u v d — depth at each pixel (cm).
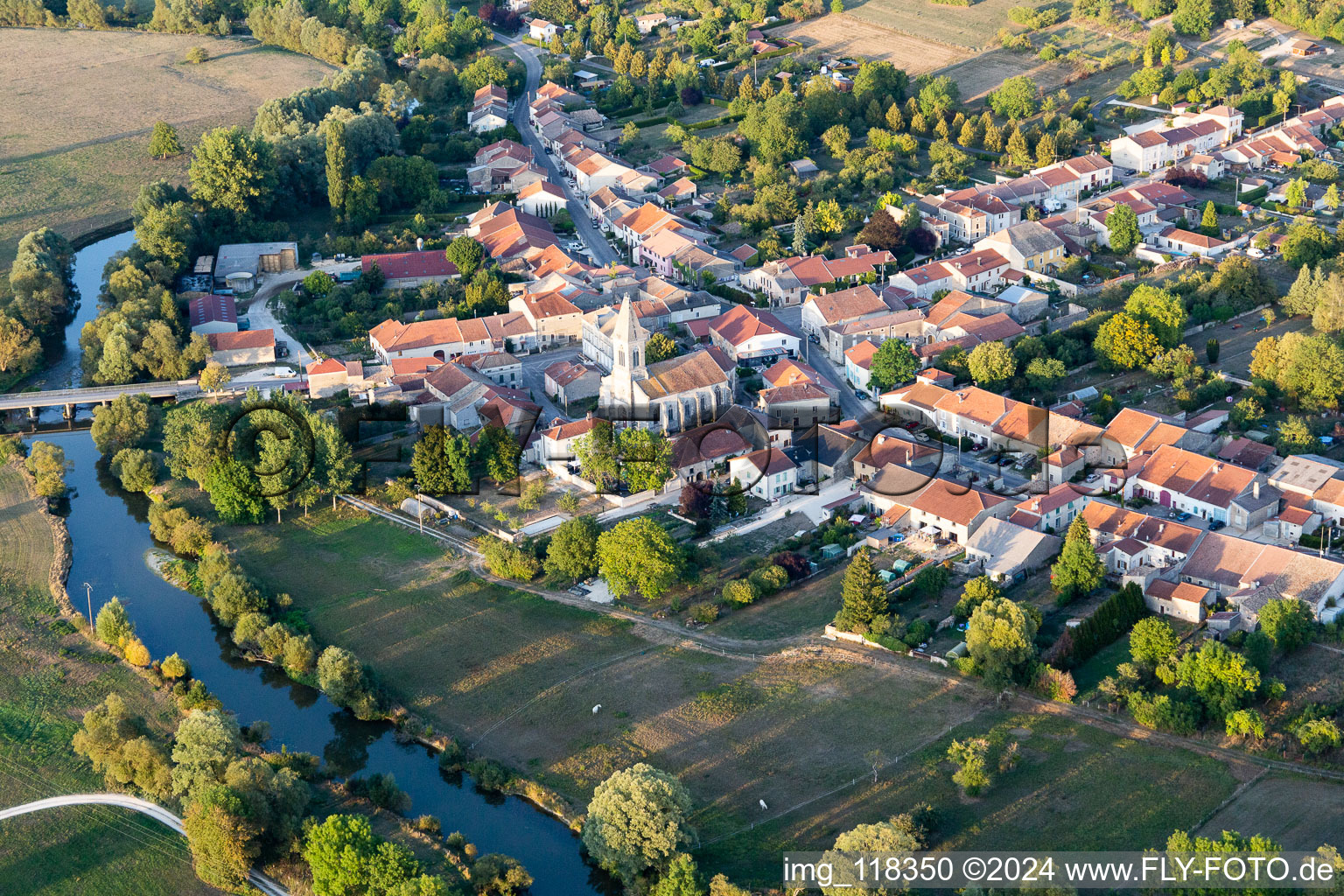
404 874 16812
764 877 17062
